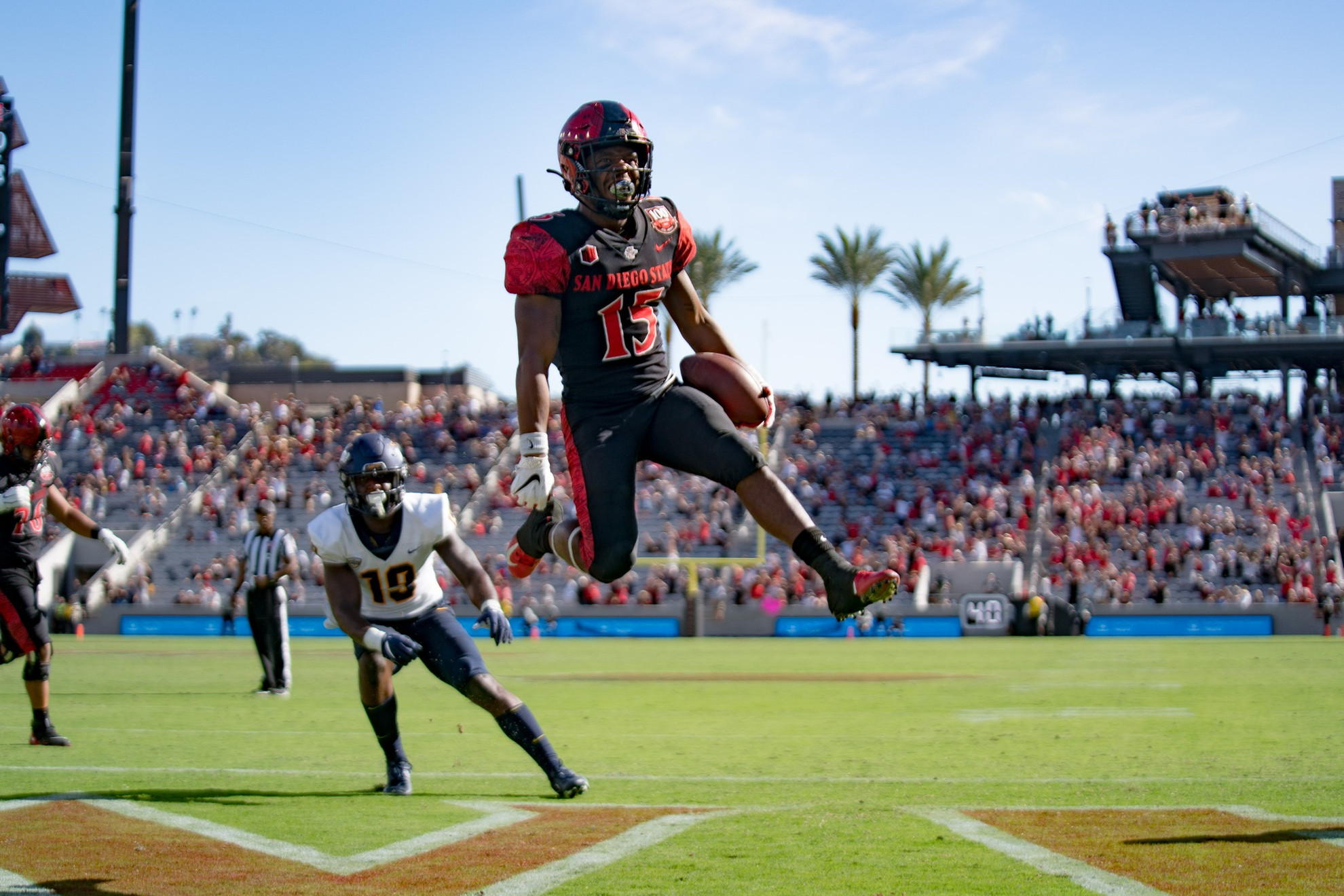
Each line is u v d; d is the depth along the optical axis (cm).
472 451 3925
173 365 4288
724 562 3148
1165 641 2825
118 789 702
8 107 3088
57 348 5269
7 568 876
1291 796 662
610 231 480
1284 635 3078
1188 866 485
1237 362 4300
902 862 496
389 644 655
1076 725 1059
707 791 693
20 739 958
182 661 2138
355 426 4053
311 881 469
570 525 504
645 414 480
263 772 779
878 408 3975
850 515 3550
